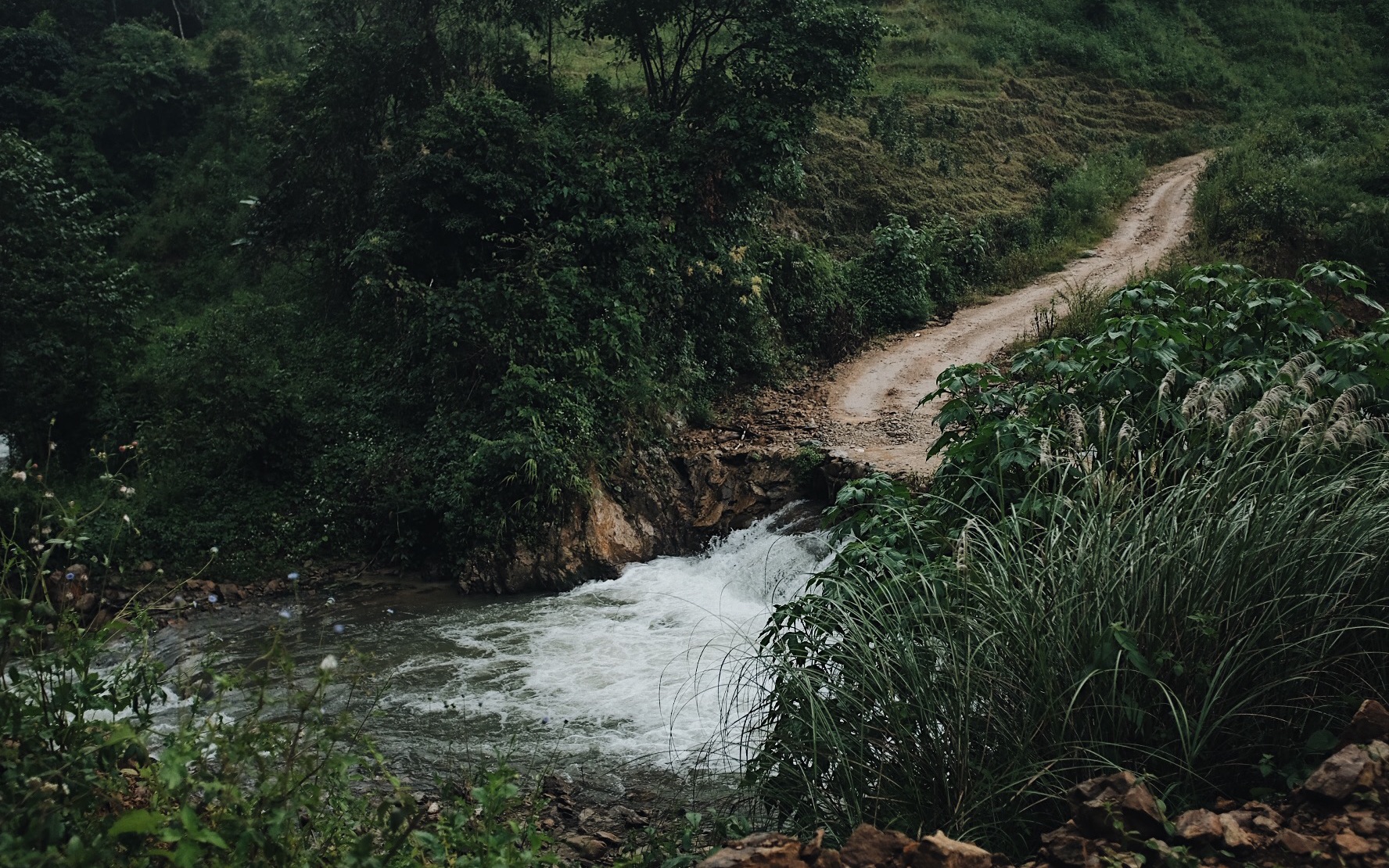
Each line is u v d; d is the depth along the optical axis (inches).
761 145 775.1
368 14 849.5
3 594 155.6
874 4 1733.5
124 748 145.4
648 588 563.8
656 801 283.0
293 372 762.8
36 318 669.9
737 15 826.8
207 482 633.6
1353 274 266.8
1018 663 170.7
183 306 1000.2
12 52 1333.7
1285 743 164.1
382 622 519.8
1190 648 166.6
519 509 586.6
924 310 951.0
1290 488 183.6
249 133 1251.8
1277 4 1913.1
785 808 185.9
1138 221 1205.1
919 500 250.7
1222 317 280.1
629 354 679.7
